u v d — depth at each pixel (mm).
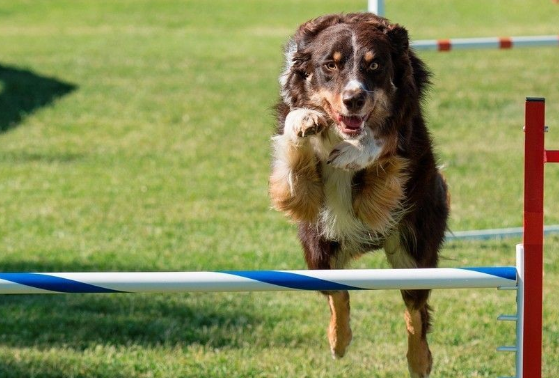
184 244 13422
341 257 8672
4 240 13672
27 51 33094
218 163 18891
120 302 11102
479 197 16094
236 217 14930
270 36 37094
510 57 31578
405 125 8109
